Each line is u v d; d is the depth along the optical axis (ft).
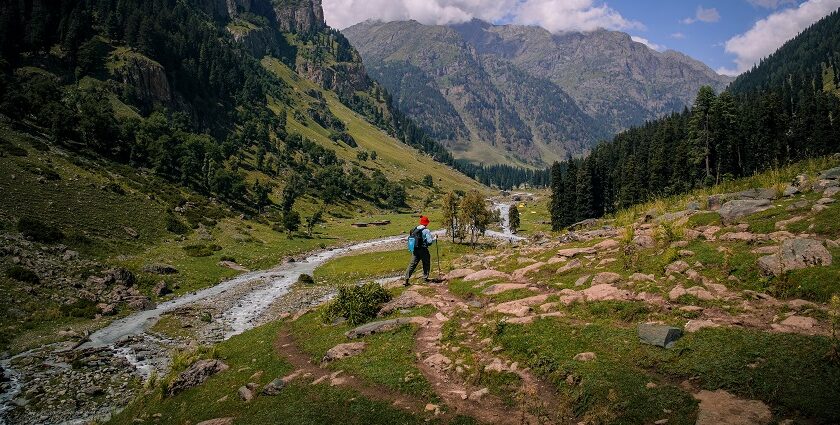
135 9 654.94
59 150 324.80
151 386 74.59
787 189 74.84
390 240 420.36
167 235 280.51
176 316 161.68
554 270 72.64
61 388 97.86
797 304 42.65
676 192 310.86
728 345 39.47
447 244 337.52
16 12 492.13
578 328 48.70
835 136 330.13
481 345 52.08
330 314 75.82
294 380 55.31
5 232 190.08
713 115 283.59
